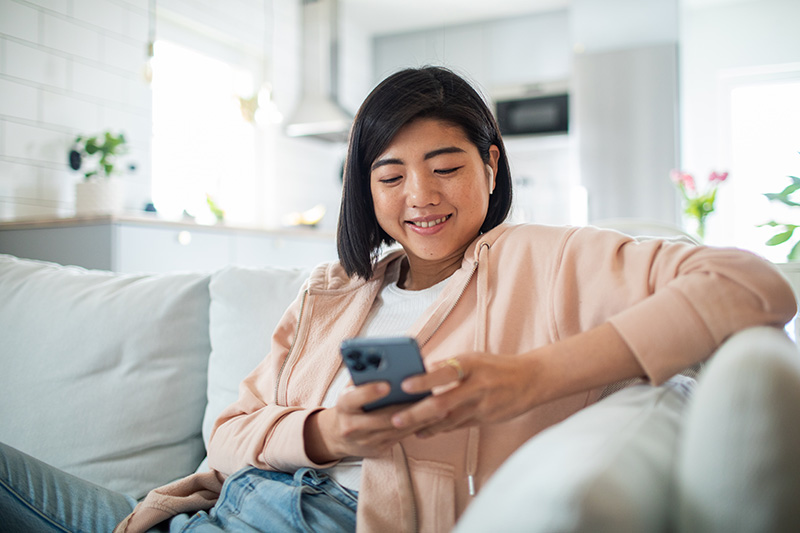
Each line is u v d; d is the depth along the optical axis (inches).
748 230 162.4
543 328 31.0
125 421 46.6
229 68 146.1
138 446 46.3
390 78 35.5
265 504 30.9
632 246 30.8
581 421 22.0
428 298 36.7
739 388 19.6
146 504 35.5
